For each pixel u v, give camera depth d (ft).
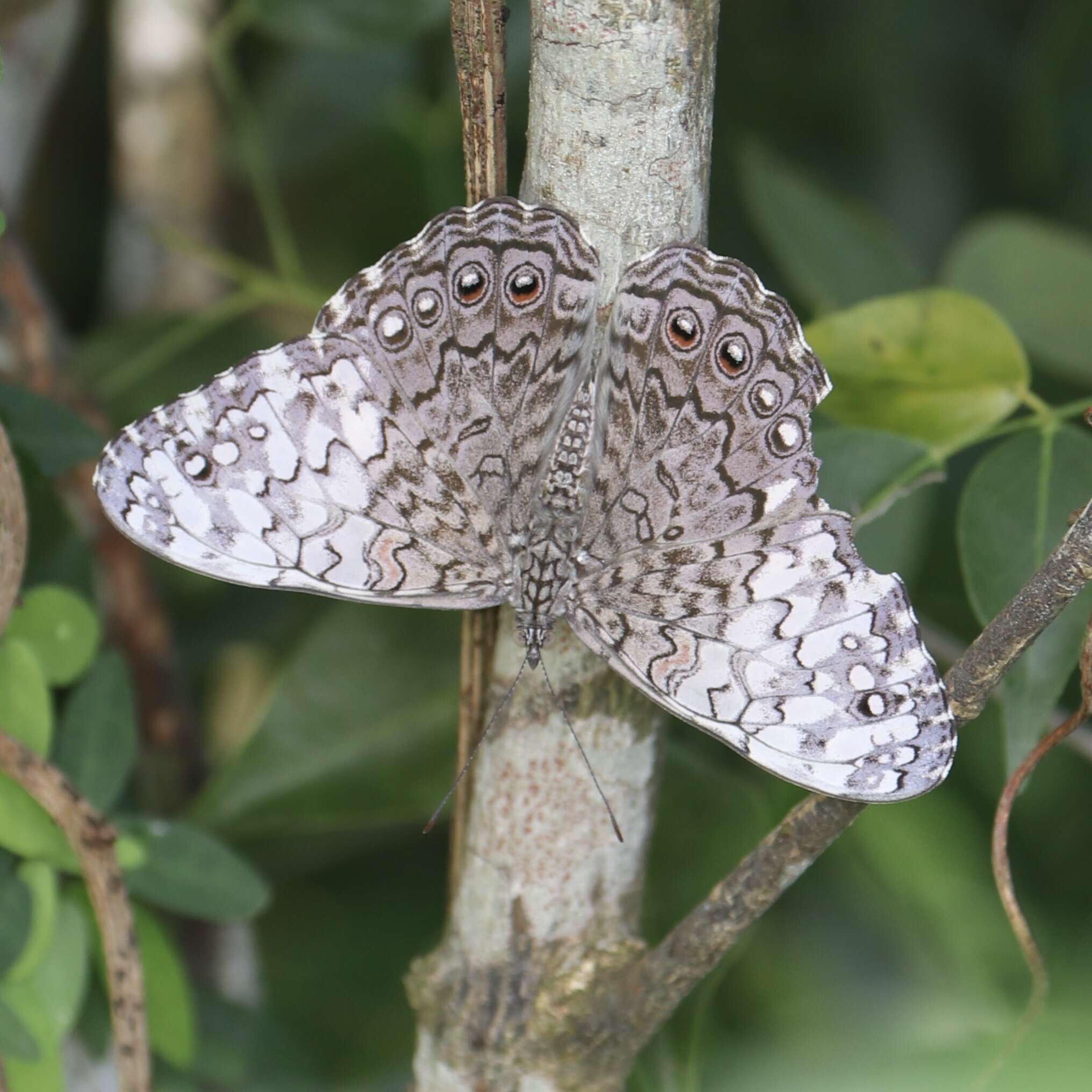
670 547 2.82
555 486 2.83
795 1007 3.04
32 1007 2.85
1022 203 3.18
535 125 2.79
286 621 3.13
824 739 2.79
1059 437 2.87
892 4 3.18
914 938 3.05
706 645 2.81
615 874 2.84
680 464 2.83
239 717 3.24
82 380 3.05
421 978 2.86
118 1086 2.88
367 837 3.08
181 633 3.12
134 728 2.88
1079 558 2.75
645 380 2.83
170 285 3.20
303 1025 3.08
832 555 2.81
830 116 3.20
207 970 3.04
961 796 3.10
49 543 2.95
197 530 2.80
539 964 2.84
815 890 3.11
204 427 2.81
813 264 3.06
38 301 3.00
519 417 2.83
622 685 2.83
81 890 2.88
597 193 2.79
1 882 2.85
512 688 2.82
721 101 3.18
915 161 3.19
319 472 2.82
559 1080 2.85
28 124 3.06
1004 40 3.18
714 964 2.82
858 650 2.79
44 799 2.84
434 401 2.83
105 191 3.40
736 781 2.94
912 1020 3.00
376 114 3.11
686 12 2.77
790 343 2.81
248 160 3.05
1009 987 3.03
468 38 2.78
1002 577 2.85
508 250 2.81
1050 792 3.10
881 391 2.90
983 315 2.88
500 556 2.83
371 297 2.82
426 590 2.83
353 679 2.97
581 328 2.81
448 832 3.13
